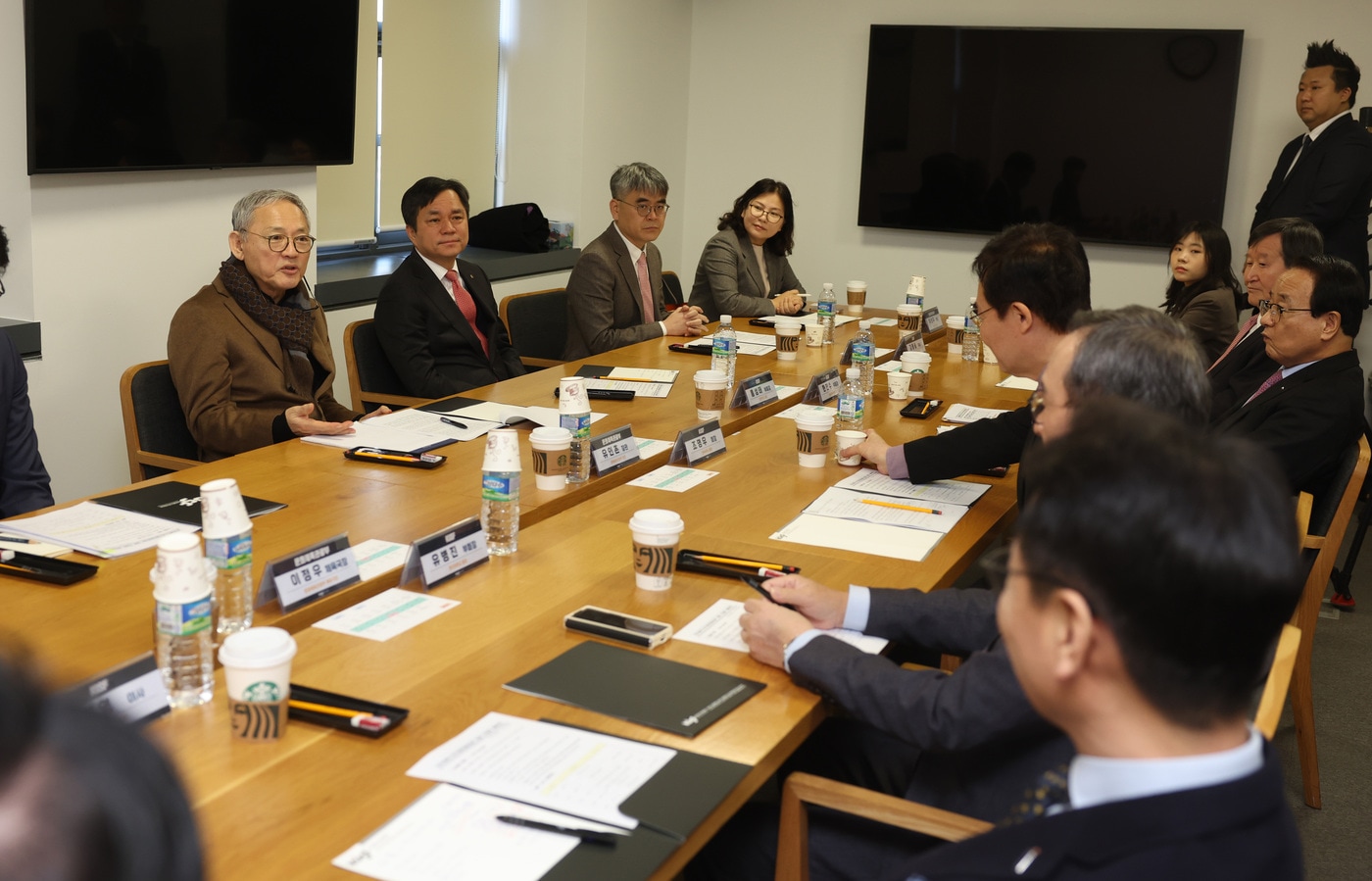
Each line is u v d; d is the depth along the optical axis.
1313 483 2.92
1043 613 0.79
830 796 1.37
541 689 1.47
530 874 1.07
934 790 1.48
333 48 4.50
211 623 1.44
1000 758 1.41
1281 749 3.03
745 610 1.62
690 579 1.91
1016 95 6.39
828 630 1.69
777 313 5.00
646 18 6.64
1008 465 2.46
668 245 7.22
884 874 1.48
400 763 1.28
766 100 7.02
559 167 6.40
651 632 1.64
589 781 1.25
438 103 6.08
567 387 2.41
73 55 3.47
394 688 1.47
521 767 1.27
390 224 6.00
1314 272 2.87
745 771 1.29
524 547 2.04
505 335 4.30
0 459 2.49
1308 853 2.54
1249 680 0.75
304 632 1.63
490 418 2.95
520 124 6.46
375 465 2.53
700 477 2.53
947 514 2.32
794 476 2.57
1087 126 6.29
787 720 1.42
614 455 2.52
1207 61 6.01
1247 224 6.18
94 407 3.80
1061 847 0.75
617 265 4.52
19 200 3.50
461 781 1.24
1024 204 6.49
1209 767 0.76
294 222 3.15
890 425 3.13
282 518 2.13
